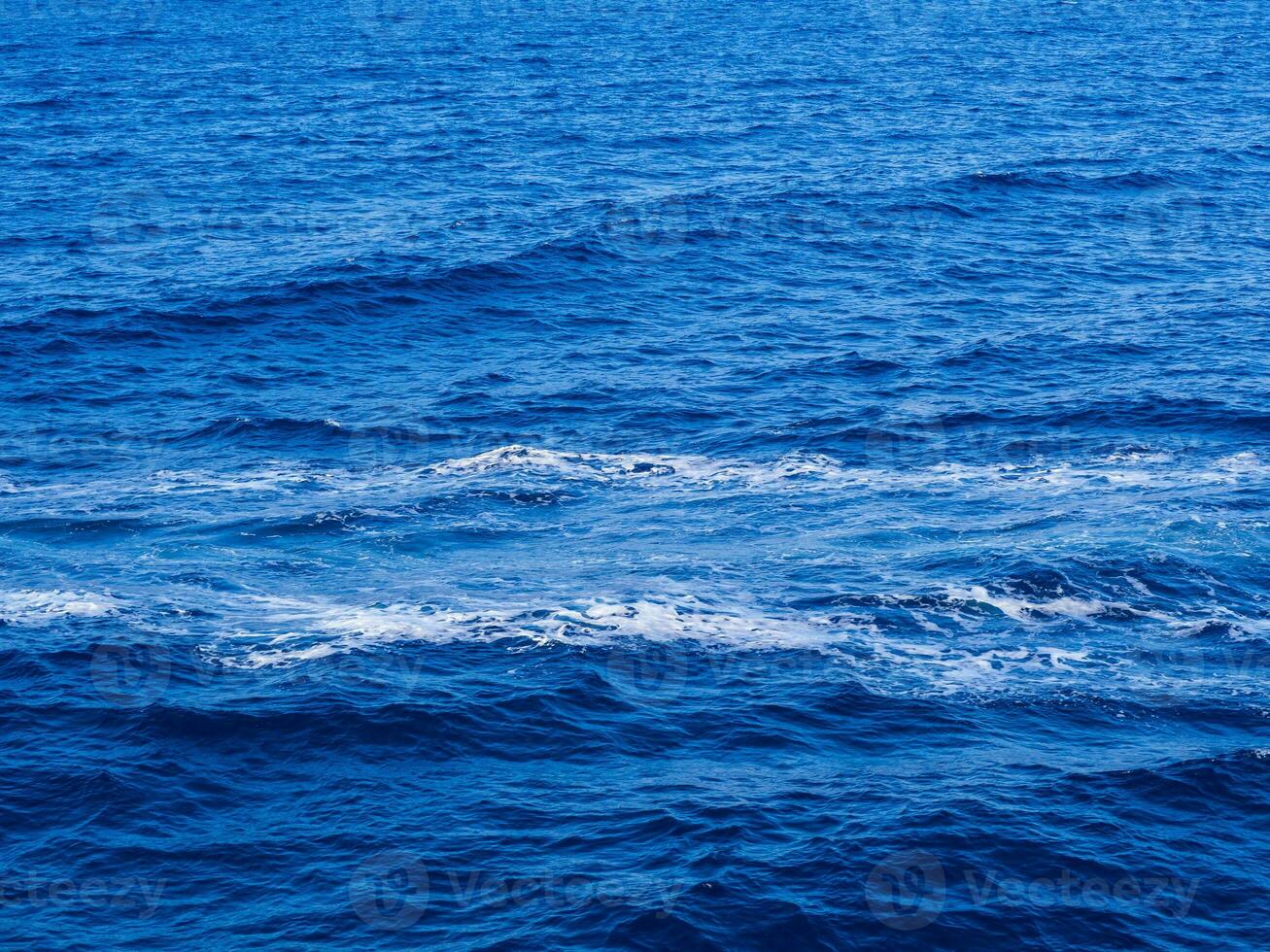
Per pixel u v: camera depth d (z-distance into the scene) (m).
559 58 151.12
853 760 29.17
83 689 31.38
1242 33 173.62
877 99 119.69
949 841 26.09
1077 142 98.94
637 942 23.55
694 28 183.00
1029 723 30.66
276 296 62.25
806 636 34.16
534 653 33.09
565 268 67.31
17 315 59.50
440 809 27.42
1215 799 27.69
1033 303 63.62
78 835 26.61
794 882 25.00
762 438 48.53
